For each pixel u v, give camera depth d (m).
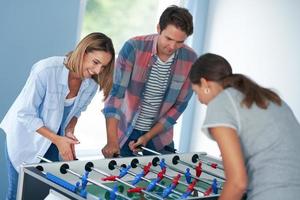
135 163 2.54
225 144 1.67
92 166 2.35
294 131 1.80
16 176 2.56
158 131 3.06
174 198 2.18
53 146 2.63
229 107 1.73
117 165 2.46
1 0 3.08
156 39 2.87
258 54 4.11
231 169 1.65
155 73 2.93
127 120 3.02
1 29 3.12
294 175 1.74
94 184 2.18
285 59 3.95
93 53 2.31
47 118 2.49
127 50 2.85
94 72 2.36
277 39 3.99
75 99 2.58
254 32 4.14
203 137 4.44
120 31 4.75
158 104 3.04
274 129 1.75
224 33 4.33
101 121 4.40
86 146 4.09
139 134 3.07
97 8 4.68
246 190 1.78
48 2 3.29
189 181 2.47
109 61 2.38
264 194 1.72
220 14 4.36
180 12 2.63
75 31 3.48
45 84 2.42
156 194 2.21
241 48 4.22
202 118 4.45
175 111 3.11
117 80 2.86
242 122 1.73
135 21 4.78
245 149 1.77
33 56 3.30
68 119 2.64
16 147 2.50
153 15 4.62
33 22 3.25
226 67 1.84
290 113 1.84
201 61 1.86
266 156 1.74
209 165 2.77
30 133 2.50
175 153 2.87
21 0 3.17
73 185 2.00
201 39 4.45
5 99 3.23
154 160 2.64
